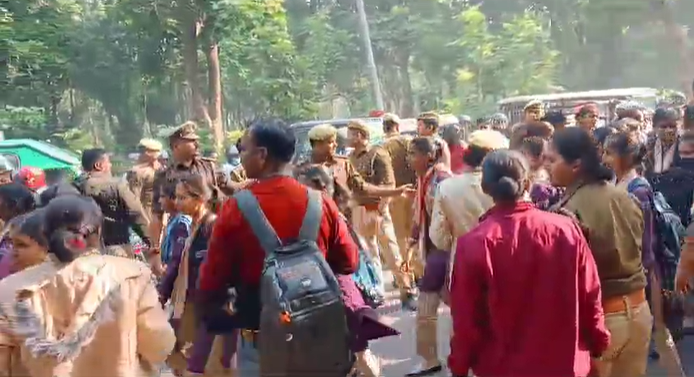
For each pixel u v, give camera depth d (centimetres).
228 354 420
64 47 3497
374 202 766
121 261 337
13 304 314
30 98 3431
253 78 3697
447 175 618
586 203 389
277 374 352
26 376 317
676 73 3344
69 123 3944
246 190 370
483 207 495
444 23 4228
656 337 498
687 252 450
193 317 453
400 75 4447
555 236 339
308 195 374
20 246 354
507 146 510
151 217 759
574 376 338
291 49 3725
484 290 342
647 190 484
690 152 591
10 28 3272
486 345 345
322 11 4409
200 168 631
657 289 488
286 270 354
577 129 402
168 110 3919
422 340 574
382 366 602
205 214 462
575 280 337
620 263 387
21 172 692
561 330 337
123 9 3306
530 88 3862
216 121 3272
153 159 859
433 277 567
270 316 353
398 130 940
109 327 320
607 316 388
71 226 328
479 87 4072
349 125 819
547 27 4041
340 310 359
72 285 321
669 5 3334
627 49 3450
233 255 372
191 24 3288
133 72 3647
